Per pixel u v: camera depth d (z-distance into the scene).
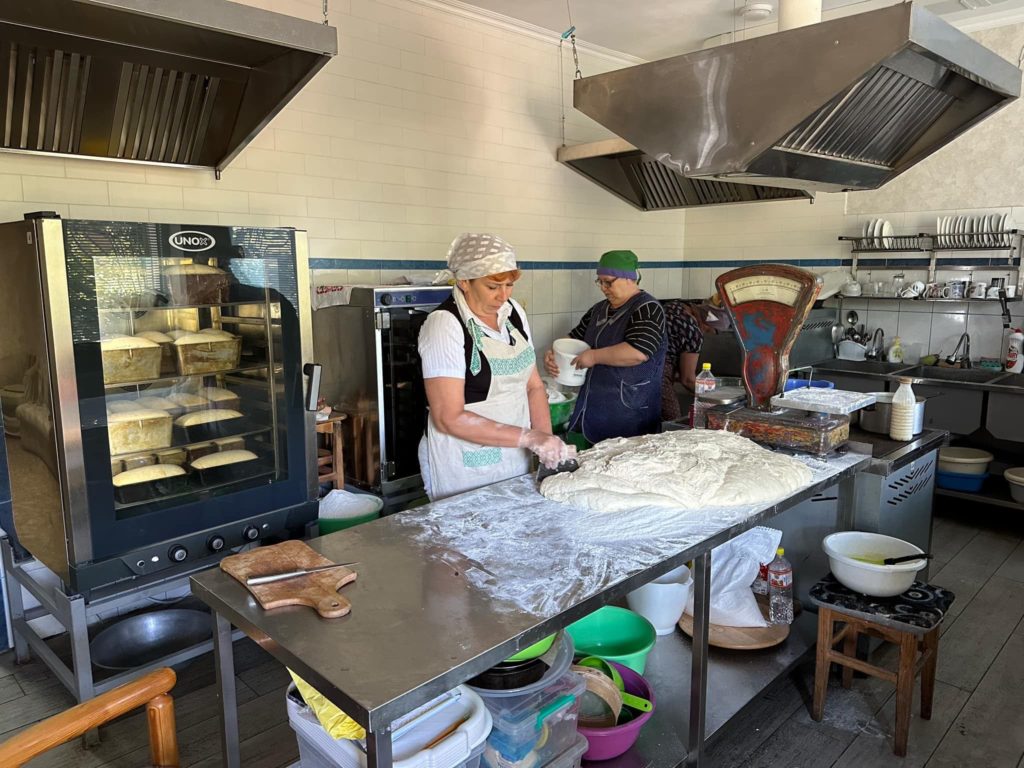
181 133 2.92
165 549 2.32
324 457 3.21
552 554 1.64
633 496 1.94
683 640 2.41
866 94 2.20
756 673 2.26
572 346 3.29
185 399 2.38
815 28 2.01
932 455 2.77
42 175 2.74
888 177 2.90
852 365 4.74
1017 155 4.20
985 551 3.77
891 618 2.06
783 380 2.52
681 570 2.48
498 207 4.38
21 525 2.47
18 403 2.29
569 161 4.68
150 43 2.42
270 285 2.51
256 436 2.58
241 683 2.65
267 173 3.35
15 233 2.09
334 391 3.35
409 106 3.86
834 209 4.95
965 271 4.47
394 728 1.38
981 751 2.21
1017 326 4.32
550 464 2.17
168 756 1.46
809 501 2.60
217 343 2.40
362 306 3.11
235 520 2.50
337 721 1.36
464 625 1.32
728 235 5.50
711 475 2.01
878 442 2.58
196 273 2.31
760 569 2.72
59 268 2.03
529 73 4.47
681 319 3.98
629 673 2.03
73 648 2.27
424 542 1.72
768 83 2.12
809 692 2.51
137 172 2.97
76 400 2.10
